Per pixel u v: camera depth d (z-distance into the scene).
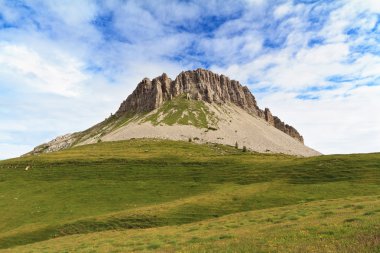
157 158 114.56
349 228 25.20
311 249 20.98
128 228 53.91
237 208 59.22
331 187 67.44
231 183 83.56
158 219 56.00
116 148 171.12
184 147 177.88
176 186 84.44
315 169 82.81
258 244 24.55
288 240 24.53
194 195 75.62
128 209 65.94
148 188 83.94
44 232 55.66
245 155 120.56
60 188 88.25
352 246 20.28
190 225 47.81
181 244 31.41
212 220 50.00
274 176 83.81
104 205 72.06
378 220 26.47
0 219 67.25
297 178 79.00
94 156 124.19
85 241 43.97
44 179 98.69
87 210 68.94
